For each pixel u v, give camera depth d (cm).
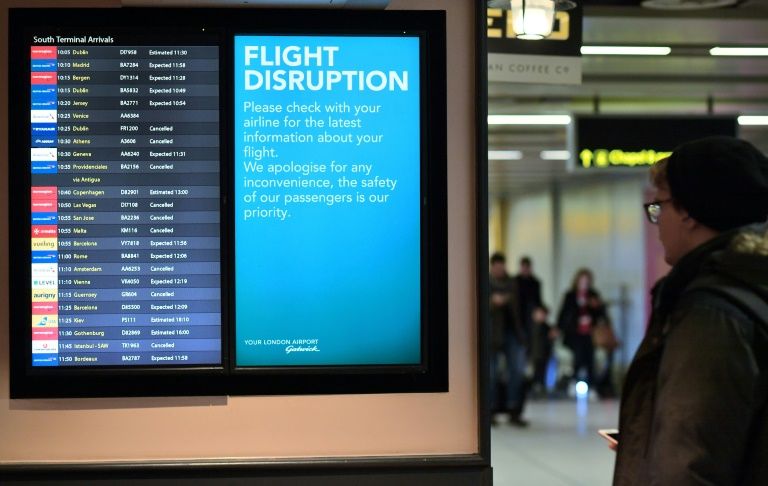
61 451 425
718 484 234
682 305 254
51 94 420
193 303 422
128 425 425
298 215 424
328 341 426
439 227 429
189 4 420
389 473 429
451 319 433
